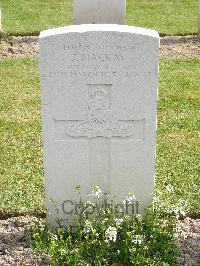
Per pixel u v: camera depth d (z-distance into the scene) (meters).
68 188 2.31
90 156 2.27
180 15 5.94
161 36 5.08
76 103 2.18
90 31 2.08
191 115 3.49
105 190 2.33
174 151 3.04
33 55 4.51
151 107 2.19
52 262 2.12
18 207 2.53
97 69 2.13
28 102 3.67
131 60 2.12
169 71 4.21
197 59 4.47
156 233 2.20
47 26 5.53
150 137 2.24
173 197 2.59
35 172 2.82
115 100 2.18
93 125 2.22
